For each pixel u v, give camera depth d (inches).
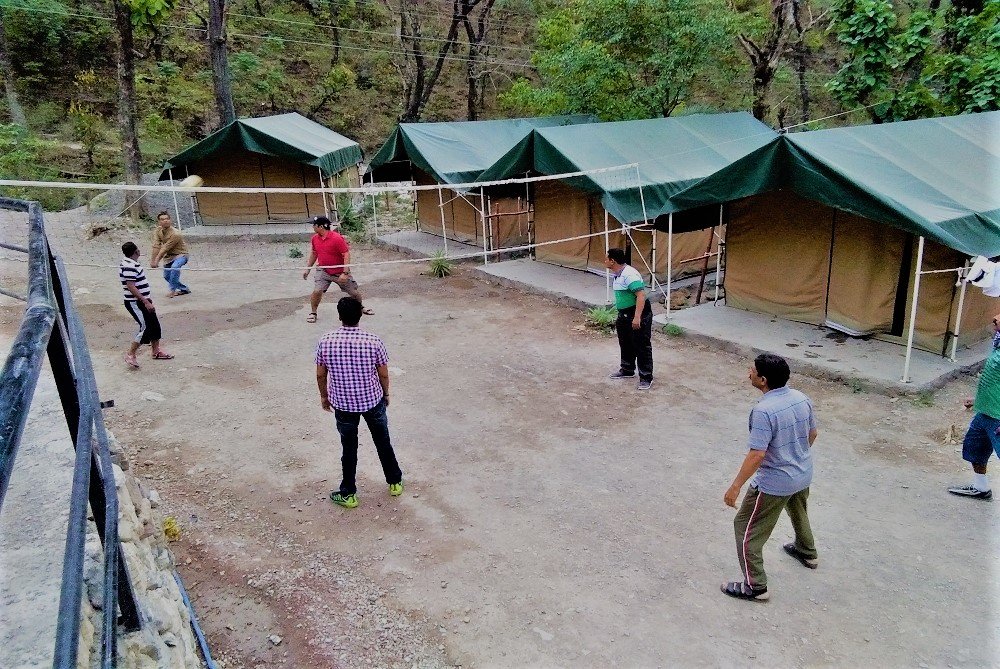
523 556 200.2
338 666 160.9
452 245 664.4
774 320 404.8
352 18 1364.4
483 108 1331.2
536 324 430.0
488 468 252.2
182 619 156.1
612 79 773.3
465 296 501.0
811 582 186.2
